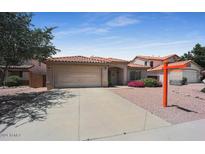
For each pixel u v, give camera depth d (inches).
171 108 343.0
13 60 570.3
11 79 965.8
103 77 789.2
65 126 237.9
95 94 533.0
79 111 321.4
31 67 1111.6
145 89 700.0
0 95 559.5
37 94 561.9
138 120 263.1
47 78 706.8
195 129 224.8
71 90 639.1
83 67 761.0
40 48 595.8
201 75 1336.1
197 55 1674.5
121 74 951.0
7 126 240.4
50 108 350.0
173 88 804.6
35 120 267.7
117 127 233.3
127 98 456.4
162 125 240.8
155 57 1622.8
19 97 507.5
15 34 449.7
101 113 305.1
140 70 1034.7
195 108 345.1
